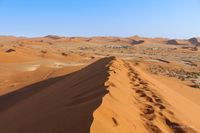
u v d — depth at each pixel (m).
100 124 5.74
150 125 7.50
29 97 16.36
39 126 6.84
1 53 49.94
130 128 6.68
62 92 12.25
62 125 6.12
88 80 12.86
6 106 16.30
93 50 114.38
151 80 17.05
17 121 9.06
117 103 7.95
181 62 70.00
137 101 9.76
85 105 7.43
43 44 134.50
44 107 9.89
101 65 19.25
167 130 7.60
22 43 127.38
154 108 9.01
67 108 7.77
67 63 52.12
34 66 44.22
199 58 89.88
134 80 14.38
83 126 5.59
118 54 94.62
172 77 37.28
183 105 13.04
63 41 162.38
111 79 11.23
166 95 12.57
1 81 32.50
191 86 29.34
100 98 7.77
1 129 8.70
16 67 42.31
